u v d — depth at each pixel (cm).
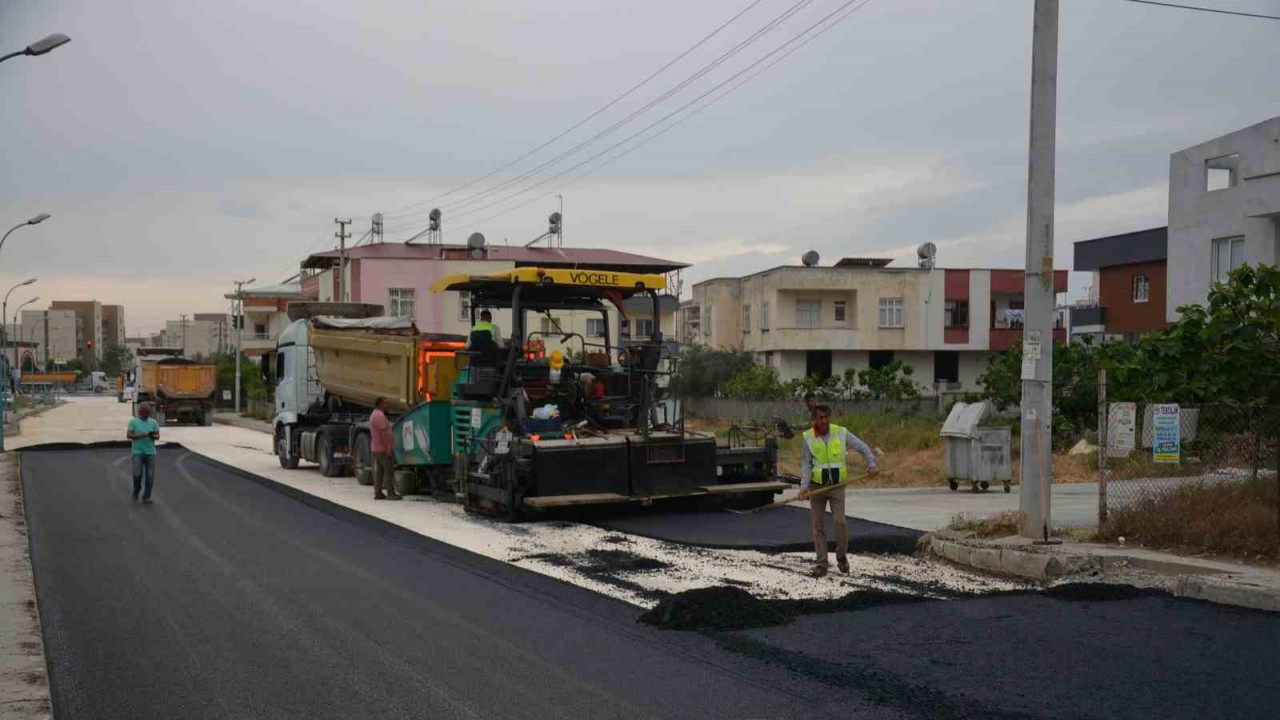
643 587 959
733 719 585
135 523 1446
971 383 5328
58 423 4959
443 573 1041
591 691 640
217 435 4031
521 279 1500
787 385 4250
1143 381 1403
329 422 2314
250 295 7100
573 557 1128
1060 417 2367
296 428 2398
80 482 2086
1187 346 1142
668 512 1488
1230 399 1116
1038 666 681
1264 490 1087
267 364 2638
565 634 784
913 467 2095
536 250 5531
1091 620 808
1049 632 770
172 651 746
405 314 4831
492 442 1464
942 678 657
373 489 1933
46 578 1026
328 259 5338
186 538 1297
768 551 1158
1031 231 1112
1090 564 984
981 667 680
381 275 4809
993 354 5272
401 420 1822
